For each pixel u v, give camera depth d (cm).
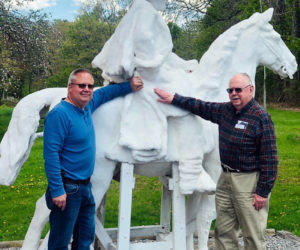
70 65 1590
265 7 845
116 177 284
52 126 207
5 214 484
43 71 1158
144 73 249
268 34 288
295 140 1000
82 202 224
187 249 296
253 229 228
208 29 1131
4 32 961
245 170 228
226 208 242
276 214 485
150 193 588
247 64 284
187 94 259
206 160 276
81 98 213
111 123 248
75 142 212
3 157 245
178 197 257
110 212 495
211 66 273
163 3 261
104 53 258
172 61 272
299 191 591
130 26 241
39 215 247
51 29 1144
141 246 254
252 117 225
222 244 246
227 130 233
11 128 249
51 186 206
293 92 1991
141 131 248
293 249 373
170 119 256
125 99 248
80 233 229
